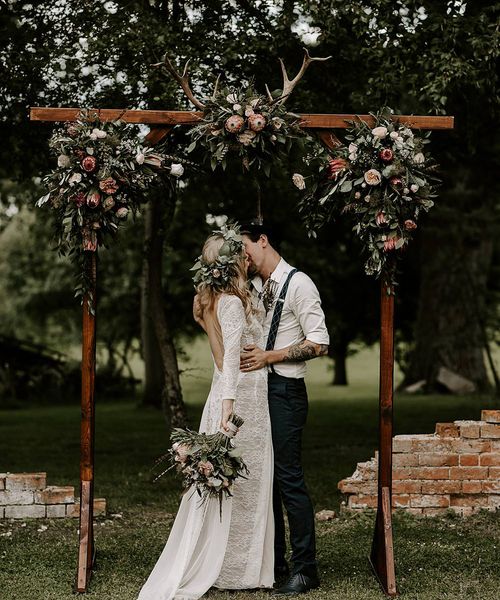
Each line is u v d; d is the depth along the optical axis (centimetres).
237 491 501
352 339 2494
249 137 505
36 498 668
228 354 489
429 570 543
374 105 806
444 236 1853
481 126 1020
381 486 529
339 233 1894
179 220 1622
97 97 839
